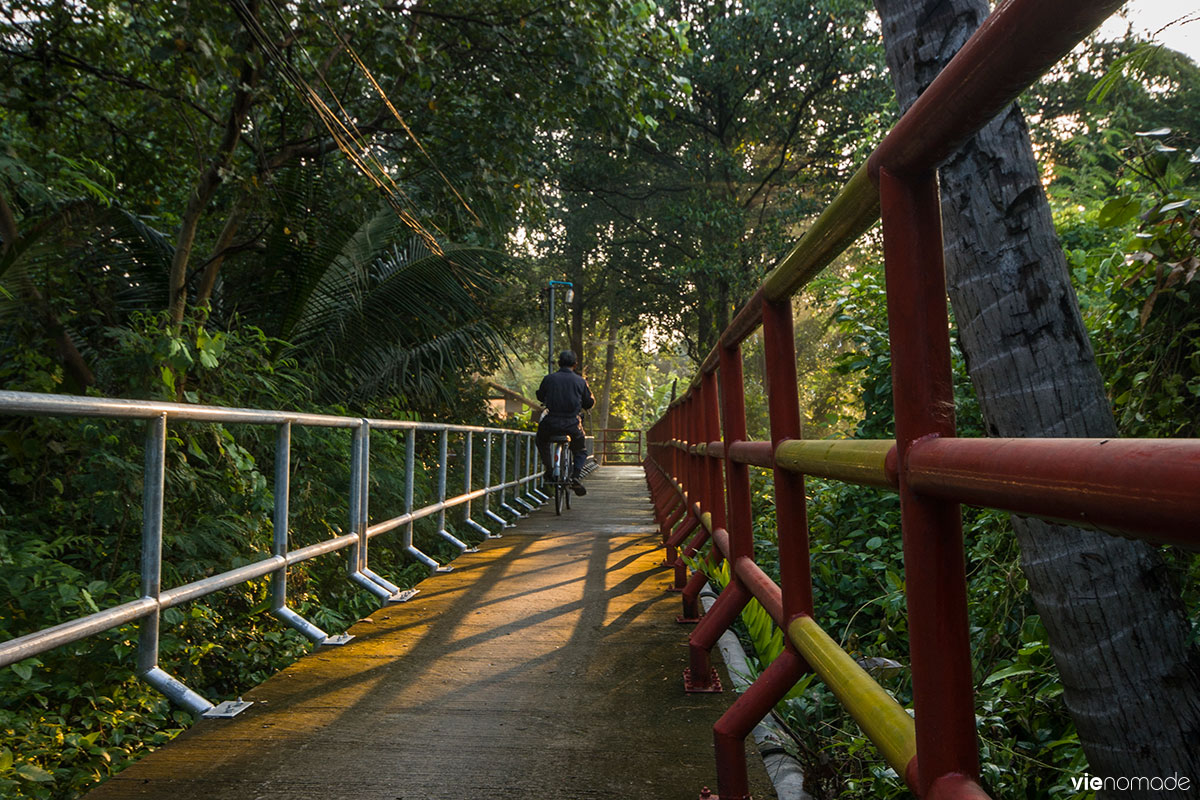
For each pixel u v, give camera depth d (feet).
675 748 8.74
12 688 10.76
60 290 22.66
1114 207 10.09
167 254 26.78
